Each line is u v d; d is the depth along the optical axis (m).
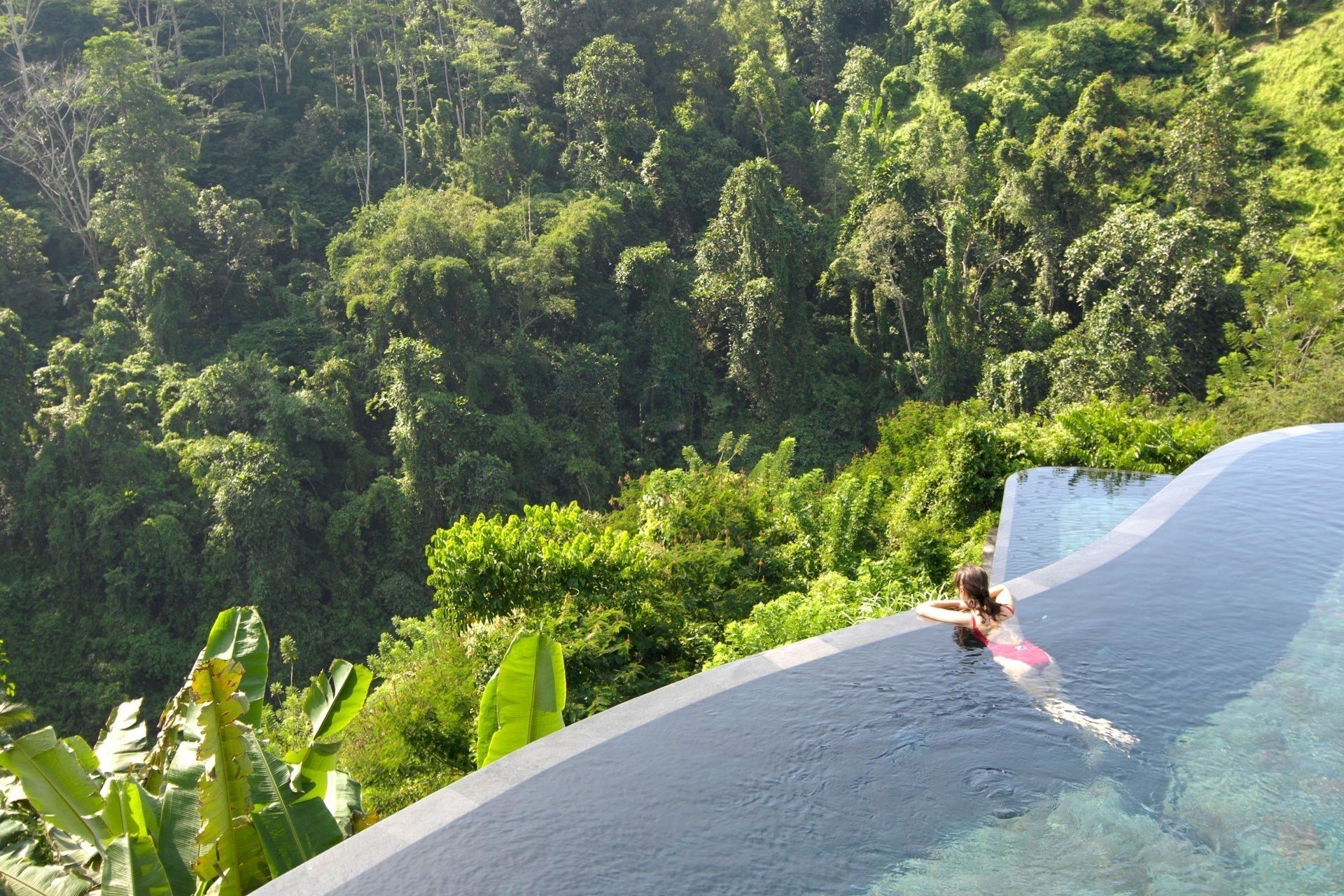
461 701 9.91
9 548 33.34
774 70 56.91
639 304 43.66
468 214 40.59
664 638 10.64
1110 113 40.66
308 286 43.81
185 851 4.24
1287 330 20.14
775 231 38.84
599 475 35.97
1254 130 41.31
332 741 5.16
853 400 39.09
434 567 11.00
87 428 33.12
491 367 36.81
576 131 51.00
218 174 48.91
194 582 31.25
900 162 42.88
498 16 59.47
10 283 41.84
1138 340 27.78
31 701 29.75
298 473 33.31
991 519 11.78
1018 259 36.81
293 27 56.81
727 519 13.55
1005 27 57.19
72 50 53.72
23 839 4.66
